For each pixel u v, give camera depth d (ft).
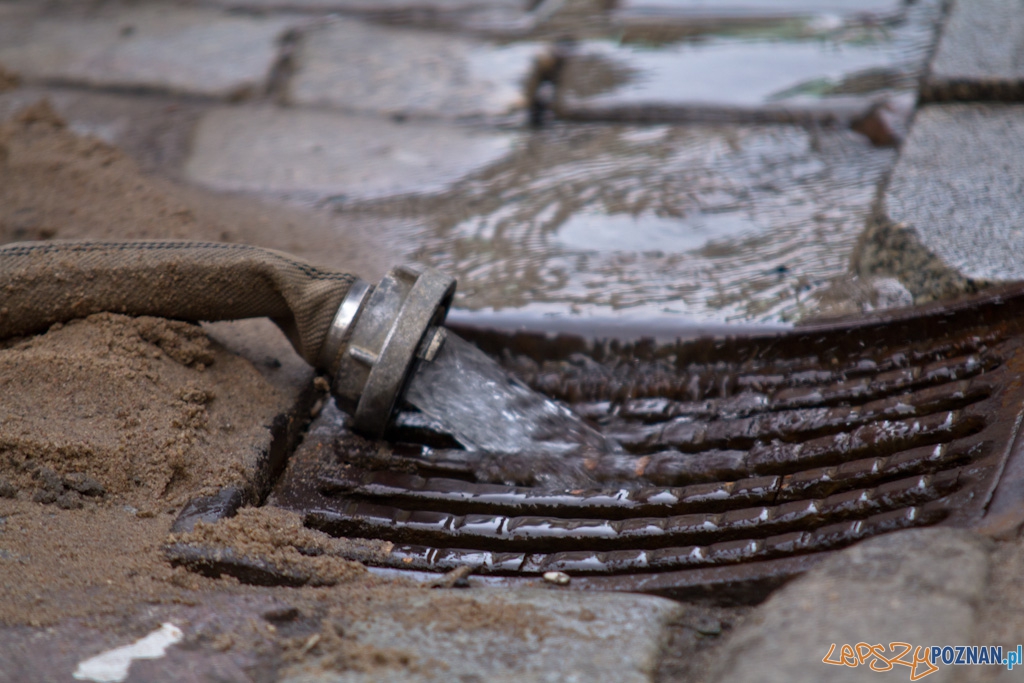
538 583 7.40
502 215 12.84
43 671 5.95
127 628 6.43
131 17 19.72
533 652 6.22
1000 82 14.12
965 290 9.70
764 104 15.24
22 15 19.81
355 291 8.96
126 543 7.46
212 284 9.00
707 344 9.97
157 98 16.52
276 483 8.72
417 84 16.87
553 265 11.53
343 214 13.08
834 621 5.73
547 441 9.05
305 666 6.07
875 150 13.70
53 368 8.54
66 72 17.26
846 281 10.44
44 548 7.24
